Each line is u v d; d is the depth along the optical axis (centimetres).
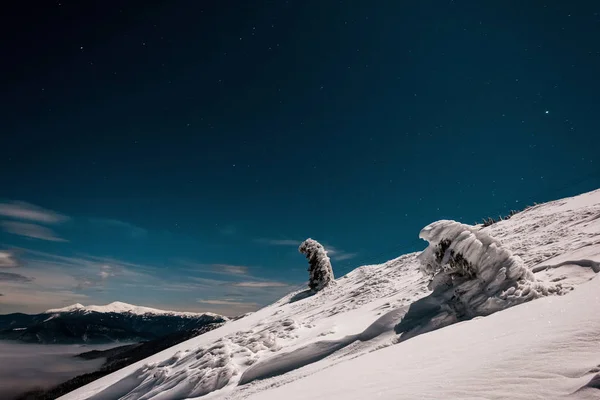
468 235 1114
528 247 1519
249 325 2794
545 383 336
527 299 873
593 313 493
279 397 650
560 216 1873
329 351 1253
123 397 1764
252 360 1445
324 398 519
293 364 1266
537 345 440
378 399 423
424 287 1641
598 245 1103
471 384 384
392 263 3091
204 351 1725
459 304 1063
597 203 1802
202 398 1278
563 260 1105
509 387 349
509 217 2698
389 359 671
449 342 642
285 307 3169
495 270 1038
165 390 1495
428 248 1228
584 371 335
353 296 2338
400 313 1234
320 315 2142
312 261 3606
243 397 1109
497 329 619
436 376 450
